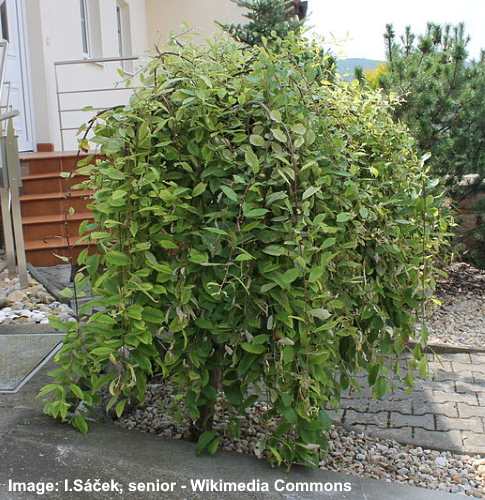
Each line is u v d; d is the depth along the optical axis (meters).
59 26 9.59
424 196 3.34
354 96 3.46
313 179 2.65
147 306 2.56
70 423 2.75
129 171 2.58
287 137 2.55
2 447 2.54
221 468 2.54
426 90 6.60
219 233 2.39
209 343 2.61
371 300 2.93
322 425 2.60
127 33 13.96
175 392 3.22
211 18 15.48
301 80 2.86
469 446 3.47
